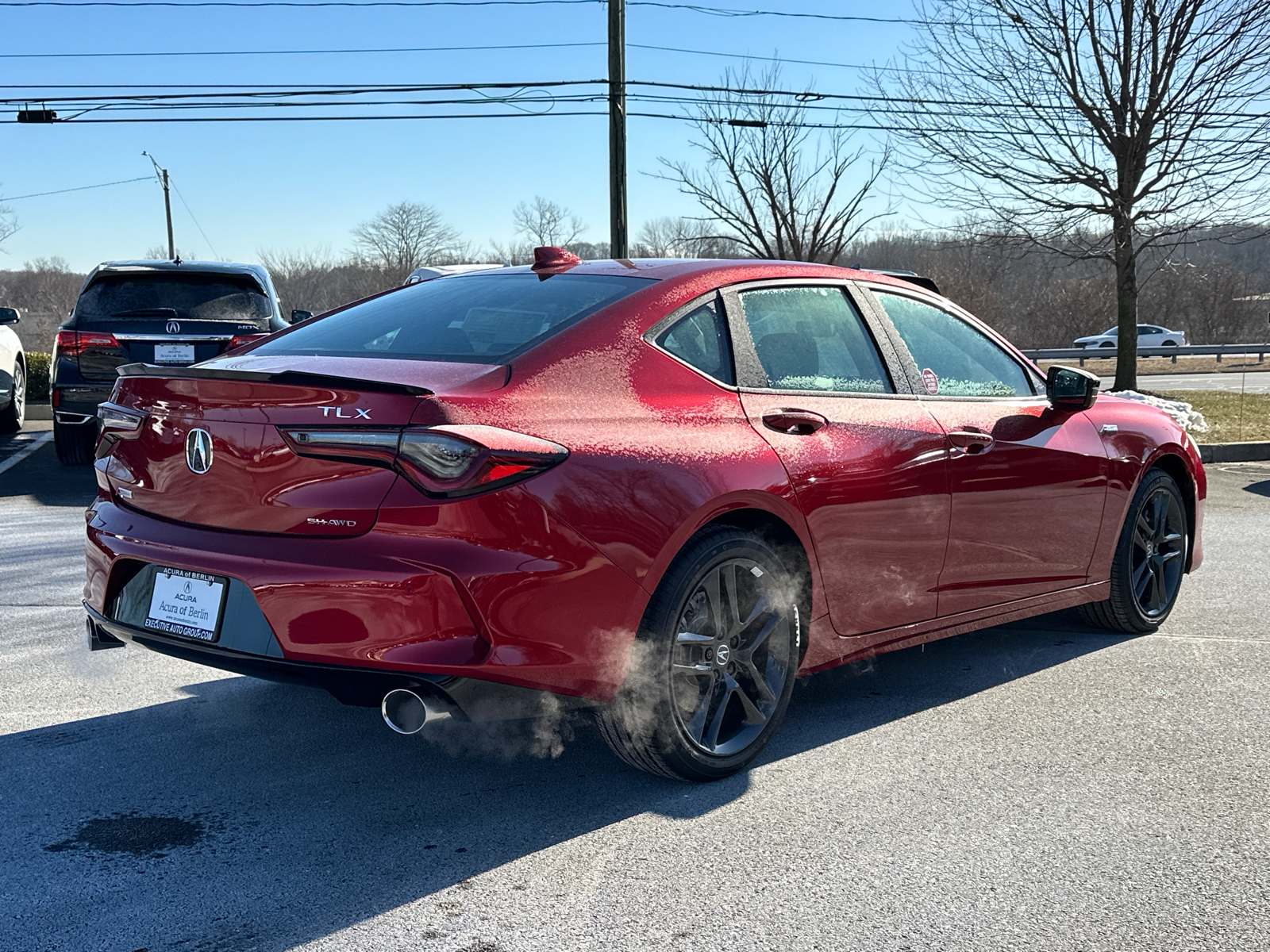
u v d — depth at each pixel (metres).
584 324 3.06
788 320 3.54
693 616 3.06
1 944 2.26
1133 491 4.57
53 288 103.25
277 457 2.75
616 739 3.03
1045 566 4.21
